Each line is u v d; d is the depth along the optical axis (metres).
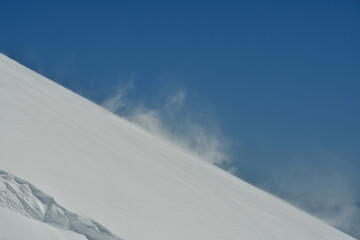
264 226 29.41
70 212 17.41
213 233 22.77
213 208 27.39
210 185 34.31
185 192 27.77
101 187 21.09
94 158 24.70
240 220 27.70
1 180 17.03
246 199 36.97
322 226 44.16
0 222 15.38
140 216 20.19
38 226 16.27
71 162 22.19
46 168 20.00
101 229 17.48
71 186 19.55
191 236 20.94
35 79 40.25
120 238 17.55
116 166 25.38
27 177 18.28
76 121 30.91
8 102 26.28
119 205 20.20
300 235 32.53
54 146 23.20
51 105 31.47
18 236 15.25
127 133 37.94
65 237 16.52
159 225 20.30
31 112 26.69
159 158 34.06
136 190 23.16
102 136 30.91
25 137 22.27
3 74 32.69
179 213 23.17
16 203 16.59
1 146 19.88
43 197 17.34
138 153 31.83
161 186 26.31
